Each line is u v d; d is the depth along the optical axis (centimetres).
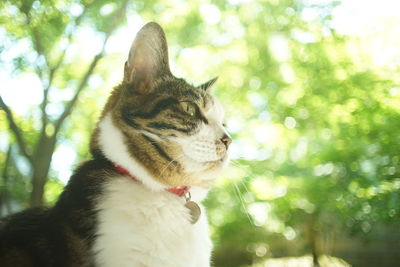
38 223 53
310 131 141
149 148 53
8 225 54
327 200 118
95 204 51
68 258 50
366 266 141
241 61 183
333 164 113
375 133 102
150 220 51
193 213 54
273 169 145
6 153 172
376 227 116
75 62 152
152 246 50
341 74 124
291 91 156
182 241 52
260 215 151
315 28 140
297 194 136
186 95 56
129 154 53
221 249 179
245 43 180
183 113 54
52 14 114
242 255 178
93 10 124
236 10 165
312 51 140
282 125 151
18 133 124
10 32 120
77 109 169
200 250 53
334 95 126
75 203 52
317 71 138
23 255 51
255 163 144
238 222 167
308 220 143
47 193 165
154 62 57
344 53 125
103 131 55
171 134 53
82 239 50
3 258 50
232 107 177
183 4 154
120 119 54
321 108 133
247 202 146
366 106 103
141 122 53
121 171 53
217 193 158
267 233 168
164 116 53
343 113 116
